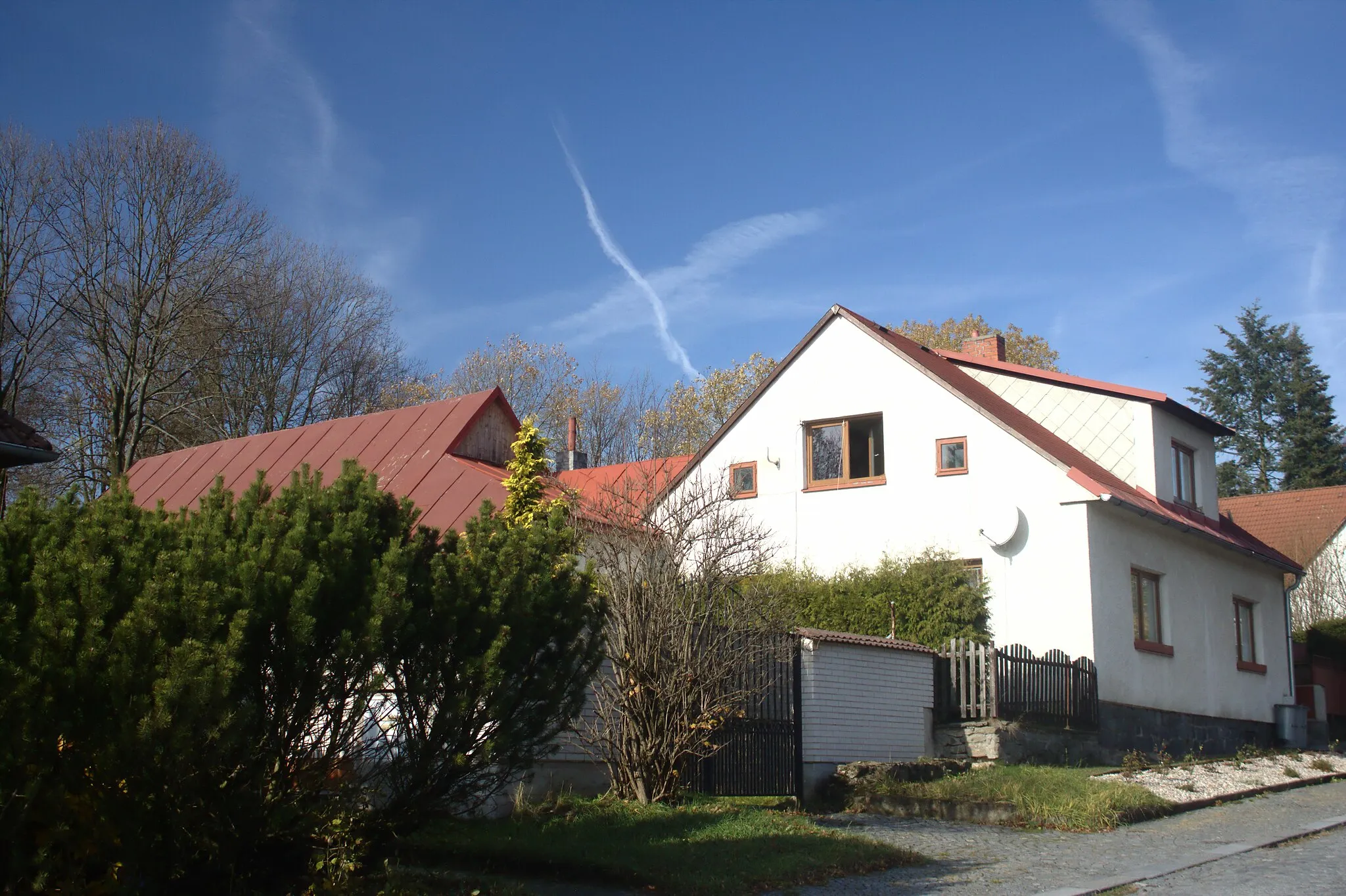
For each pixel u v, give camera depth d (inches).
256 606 268.1
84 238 1176.2
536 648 323.0
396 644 290.8
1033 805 476.7
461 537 337.4
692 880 328.8
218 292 1263.5
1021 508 757.9
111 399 1208.8
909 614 720.3
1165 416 874.8
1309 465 2241.6
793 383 880.3
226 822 263.3
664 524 474.3
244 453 792.9
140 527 281.7
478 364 1812.3
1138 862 379.6
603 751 465.4
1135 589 794.2
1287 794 595.5
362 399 1537.9
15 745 225.1
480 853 360.5
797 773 522.6
